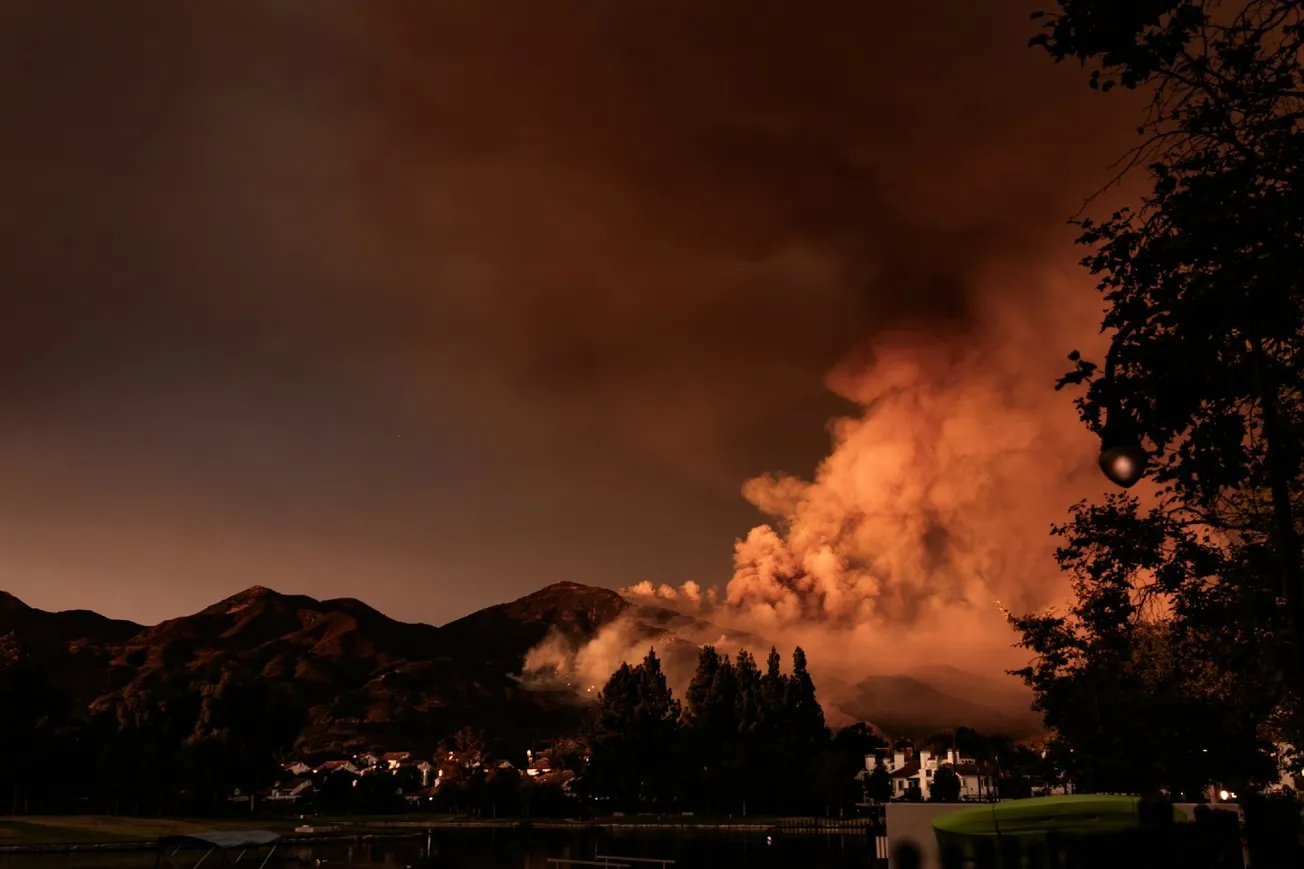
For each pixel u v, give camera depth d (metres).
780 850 84.75
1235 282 10.23
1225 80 10.17
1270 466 10.05
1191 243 10.50
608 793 153.25
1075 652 29.64
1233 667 16.61
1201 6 9.68
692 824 126.50
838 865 64.44
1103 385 10.12
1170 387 11.28
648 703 159.25
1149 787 28.70
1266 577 15.40
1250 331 10.56
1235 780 25.97
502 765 179.75
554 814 146.00
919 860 21.64
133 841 77.06
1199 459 12.66
